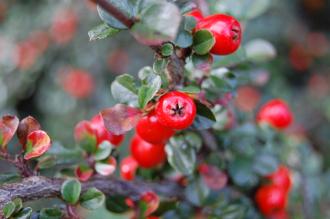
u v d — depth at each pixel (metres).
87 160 0.16
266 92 0.36
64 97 0.39
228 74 0.16
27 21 0.39
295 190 0.23
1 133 0.14
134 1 0.13
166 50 0.13
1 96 0.38
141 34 0.13
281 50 0.40
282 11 0.40
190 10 0.14
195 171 0.17
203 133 0.17
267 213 0.19
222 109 0.18
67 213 0.14
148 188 0.16
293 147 0.23
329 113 0.34
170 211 0.17
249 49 0.21
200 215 0.18
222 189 0.18
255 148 0.19
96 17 0.37
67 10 0.37
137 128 0.14
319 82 0.40
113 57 0.39
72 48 0.38
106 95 0.38
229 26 0.14
